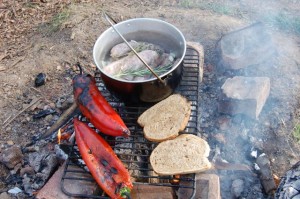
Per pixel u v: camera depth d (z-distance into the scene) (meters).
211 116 0.65
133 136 0.53
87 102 0.50
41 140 0.62
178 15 0.83
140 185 0.49
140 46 0.56
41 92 0.70
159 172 0.48
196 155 0.49
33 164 0.58
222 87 0.63
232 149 0.61
